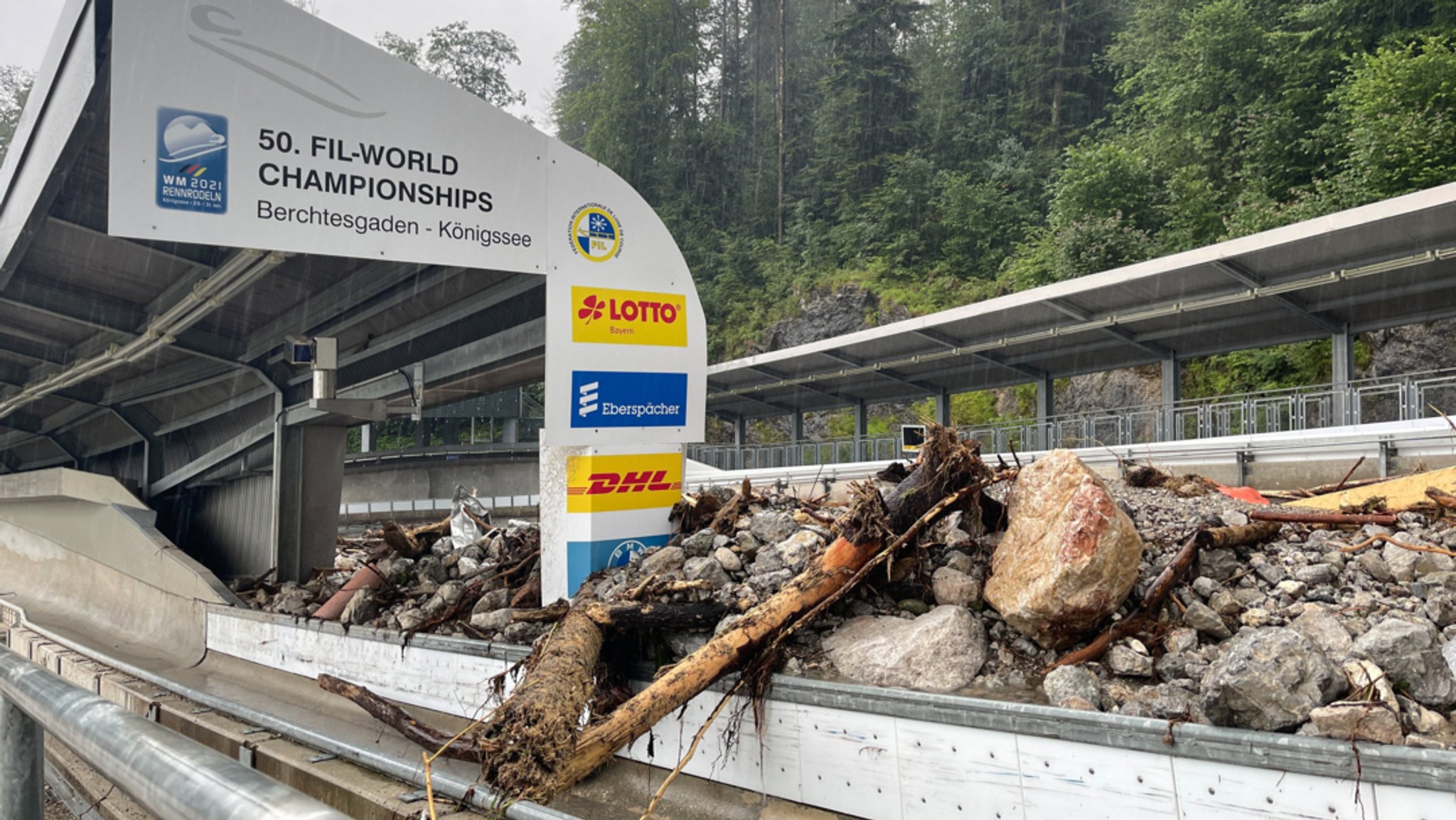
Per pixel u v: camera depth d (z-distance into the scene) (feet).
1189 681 15.53
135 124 21.42
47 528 49.52
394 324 36.11
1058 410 127.44
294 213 23.08
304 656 29.76
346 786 17.53
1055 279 126.62
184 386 43.21
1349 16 114.93
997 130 183.73
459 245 24.75
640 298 26.99
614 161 226.79
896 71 201.67
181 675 33.71
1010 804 14.58
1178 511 23.48
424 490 97.71
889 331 66.13
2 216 31.40
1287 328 54.65
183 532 51.83
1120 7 183.73
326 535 39.86
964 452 20.21
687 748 19.33
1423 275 44.21
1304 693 13.20
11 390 50.80
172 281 34.35
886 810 16.06
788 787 17.48
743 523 25.04
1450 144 88.28
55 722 4.74
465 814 15.24
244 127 22.59
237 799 3.14
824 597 19.06
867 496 19.48
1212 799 12.71
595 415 25.91
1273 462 43.60
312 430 39.42
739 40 250.37
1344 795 11.72
